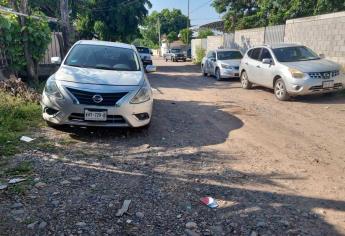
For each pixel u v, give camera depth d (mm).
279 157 5867
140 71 7609
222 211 3992
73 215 3805
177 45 60688
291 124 8188
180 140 6781
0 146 5828
